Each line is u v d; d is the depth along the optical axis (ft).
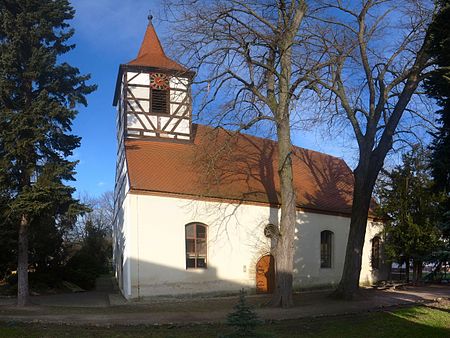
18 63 66.80
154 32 94.58
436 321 51.62
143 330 45.68
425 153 67.36
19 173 66.39
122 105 85.46
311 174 105.09
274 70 63.93
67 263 101.04
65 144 69.31
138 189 70.18
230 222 77.87
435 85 45.09
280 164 66.44
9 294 81.46
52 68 68.08
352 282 70.79
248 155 91.56
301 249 87.20
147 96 84.48
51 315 55.06
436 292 80.43
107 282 106.93
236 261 77.51
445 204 43.11
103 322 49.70
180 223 73.05
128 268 68.85
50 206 63.57
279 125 66.74
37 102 64.90
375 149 71.87
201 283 73.51
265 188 85.40
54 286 91.66
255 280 78.79
